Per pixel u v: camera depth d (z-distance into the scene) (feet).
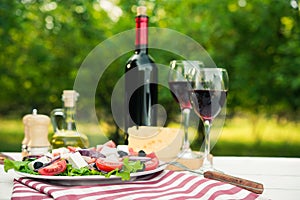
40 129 4.26
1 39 15.70
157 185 3.13
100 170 3.23
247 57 15.26
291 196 3.19
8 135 17.06
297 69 14.94
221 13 15.08
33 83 16.28
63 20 15.56
